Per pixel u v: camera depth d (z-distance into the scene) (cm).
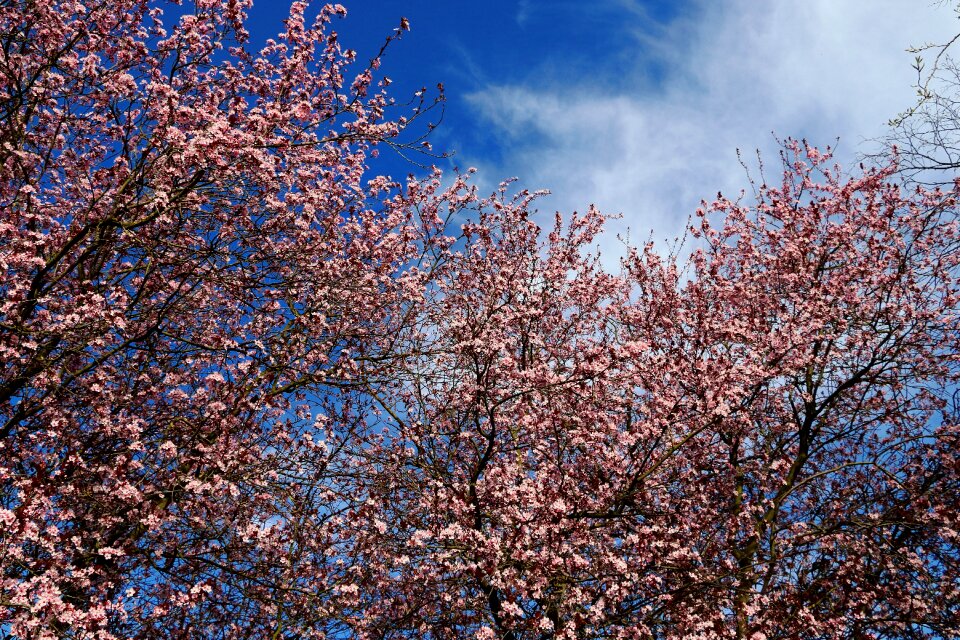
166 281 988
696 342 1220
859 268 1298
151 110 973
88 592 773
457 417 1171
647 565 934
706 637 845
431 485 1025
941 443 1210
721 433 1208
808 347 1255
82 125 1027
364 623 888
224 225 1063
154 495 868
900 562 1037
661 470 1102
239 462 911
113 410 967
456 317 1116
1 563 665
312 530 985
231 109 918
